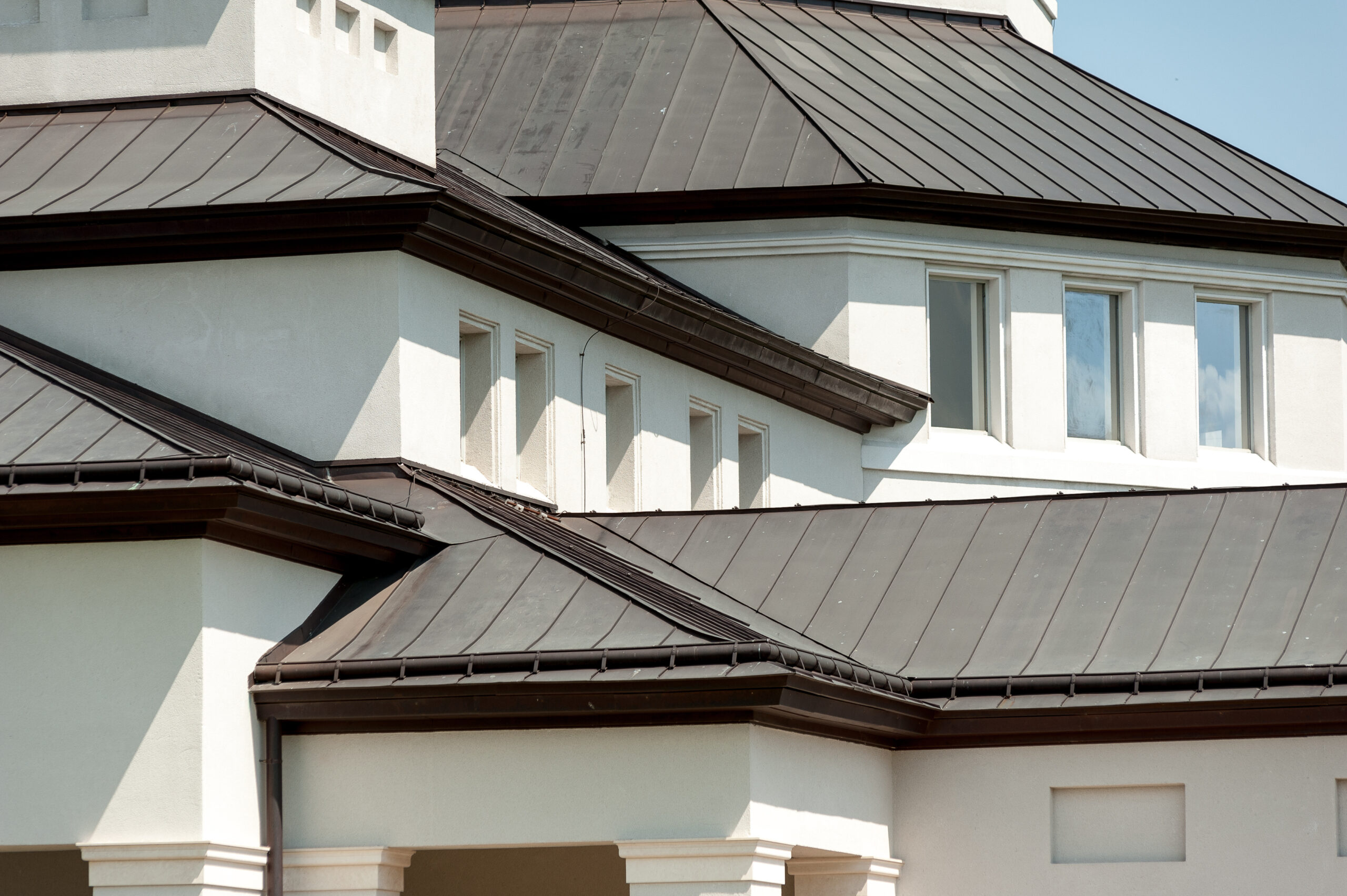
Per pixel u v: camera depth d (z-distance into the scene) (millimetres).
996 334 31469
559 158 31078
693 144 31000
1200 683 18578
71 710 16719
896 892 19719
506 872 22016
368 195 19406
